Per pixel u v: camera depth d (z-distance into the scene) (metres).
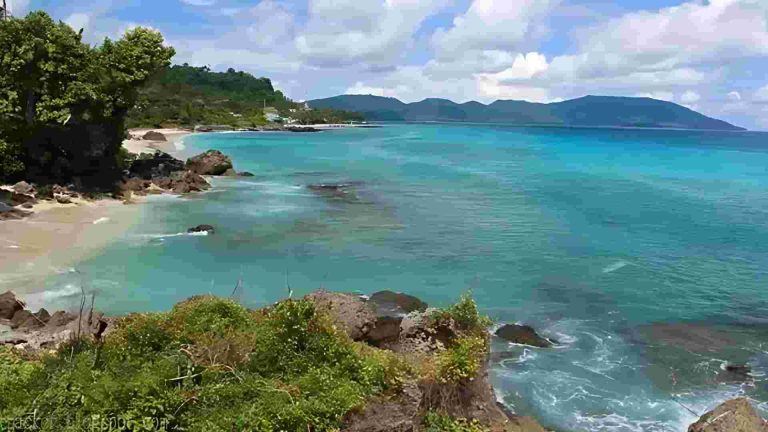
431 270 30.56
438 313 17.89
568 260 33.09
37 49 44.25
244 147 115.31
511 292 27.59
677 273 31.19
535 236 38.53
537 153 116.62
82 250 31.27
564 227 41.66
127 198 46.50
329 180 64.19
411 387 13.63
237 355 13.58
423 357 16.11
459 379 14.39
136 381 11.89
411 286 27.97
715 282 29.78
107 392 11.57
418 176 70.06
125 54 49.66
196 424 11.55
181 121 176.50
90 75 47.34
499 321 24.09
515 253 34.19
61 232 34.56
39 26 44.78
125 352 13.20
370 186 59.81
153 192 50.09
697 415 17.56
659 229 41.88
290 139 148.12
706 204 53.44
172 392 12.03
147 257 30.77
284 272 29.39
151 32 51.56
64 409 11.50
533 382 19.12
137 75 49.44
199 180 55.28
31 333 19.47
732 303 26.84
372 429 12.55
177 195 49.94
